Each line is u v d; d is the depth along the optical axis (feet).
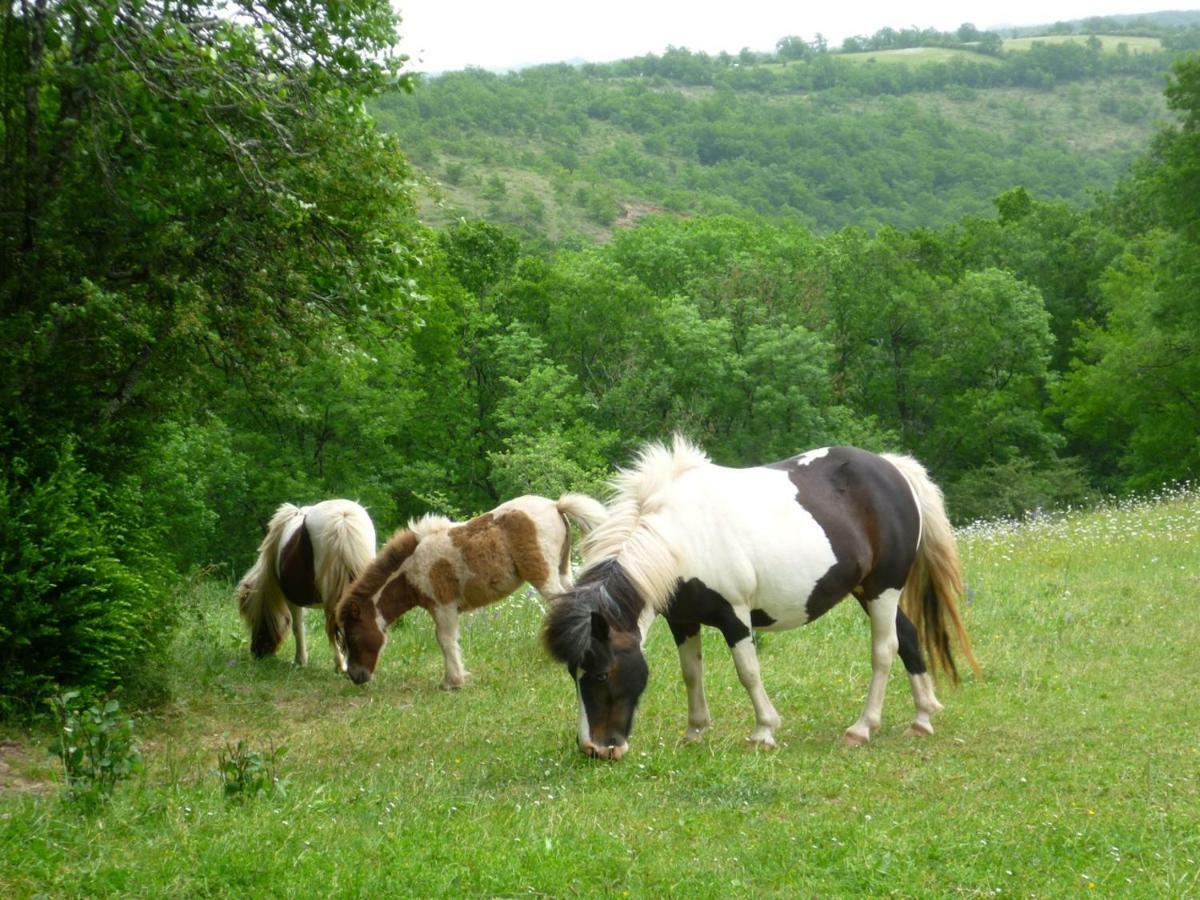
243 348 34.45
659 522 25.68
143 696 30.96
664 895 17.57
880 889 17.67
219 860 18.07
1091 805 21.56
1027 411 157.07
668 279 184.14
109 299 29.84
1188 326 112.16
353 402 119.14
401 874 17.80
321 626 48.08
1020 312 158.40
